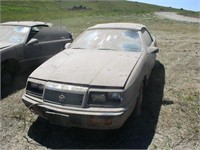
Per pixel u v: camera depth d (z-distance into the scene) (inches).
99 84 120.5
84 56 157.0
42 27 253.8
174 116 154.7
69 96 120.9
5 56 198.1
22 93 194.2
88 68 136.9
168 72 245.6
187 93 191.3
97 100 118.7
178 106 168.6
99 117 115.2
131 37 178.5
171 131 137.9
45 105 125.3
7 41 222.5
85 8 2369.6
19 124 147.5
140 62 149.5
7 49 200.7
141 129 140.2
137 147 124.3
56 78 129.3
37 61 236.7
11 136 135.2
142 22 964.0
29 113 161.2
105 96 118.6
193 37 489.4
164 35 533.0
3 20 994.7
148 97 183.6
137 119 150.9
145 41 183.2
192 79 224.1
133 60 149.5
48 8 2112.5
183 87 204.1
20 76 229.3
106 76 127.0
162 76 233.1
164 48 367.6
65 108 120.0
